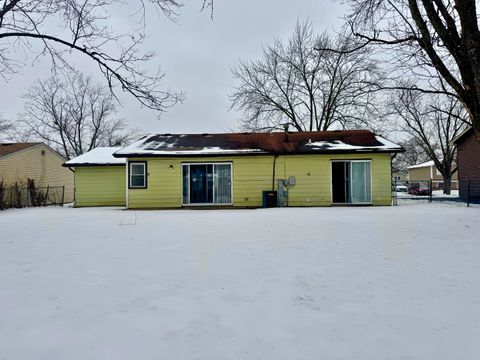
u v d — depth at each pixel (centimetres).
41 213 1373
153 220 970
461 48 696
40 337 254
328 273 412
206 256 503
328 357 223
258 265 451
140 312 300
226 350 234
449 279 384
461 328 262
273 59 2853
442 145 3219
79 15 850
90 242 624
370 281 380
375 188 1522
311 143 1623
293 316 288
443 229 732
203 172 1581
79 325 274
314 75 2803
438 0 716
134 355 228
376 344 239
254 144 1650
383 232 697
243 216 1051
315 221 880
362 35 855
